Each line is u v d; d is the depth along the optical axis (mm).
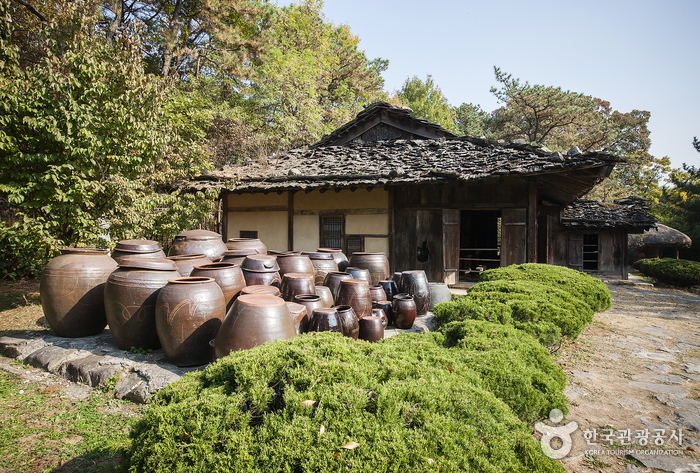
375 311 5074
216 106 16641
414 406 2002
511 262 8914
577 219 14820
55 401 3770
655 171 32281
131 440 2217
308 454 1740
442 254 9672
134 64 7555
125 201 7887
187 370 4020
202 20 17828
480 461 1768
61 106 6457
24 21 10656
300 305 4094
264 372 2256
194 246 6047
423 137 12055
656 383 4500
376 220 10164
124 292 4398
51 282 4953
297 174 10172
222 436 1928
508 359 2922
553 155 7578
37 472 2764
